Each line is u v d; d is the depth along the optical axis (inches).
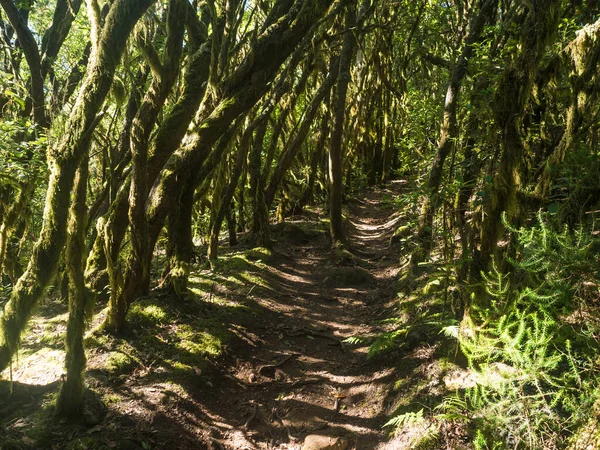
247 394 201.3
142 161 212.1
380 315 284.0
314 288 342.6
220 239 456.1
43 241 149.1
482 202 168.6
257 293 301.7
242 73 240.5
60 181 146.4
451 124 261.3
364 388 205.5
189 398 182.4
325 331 269.9
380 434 170.7
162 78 206.1
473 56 266.4
